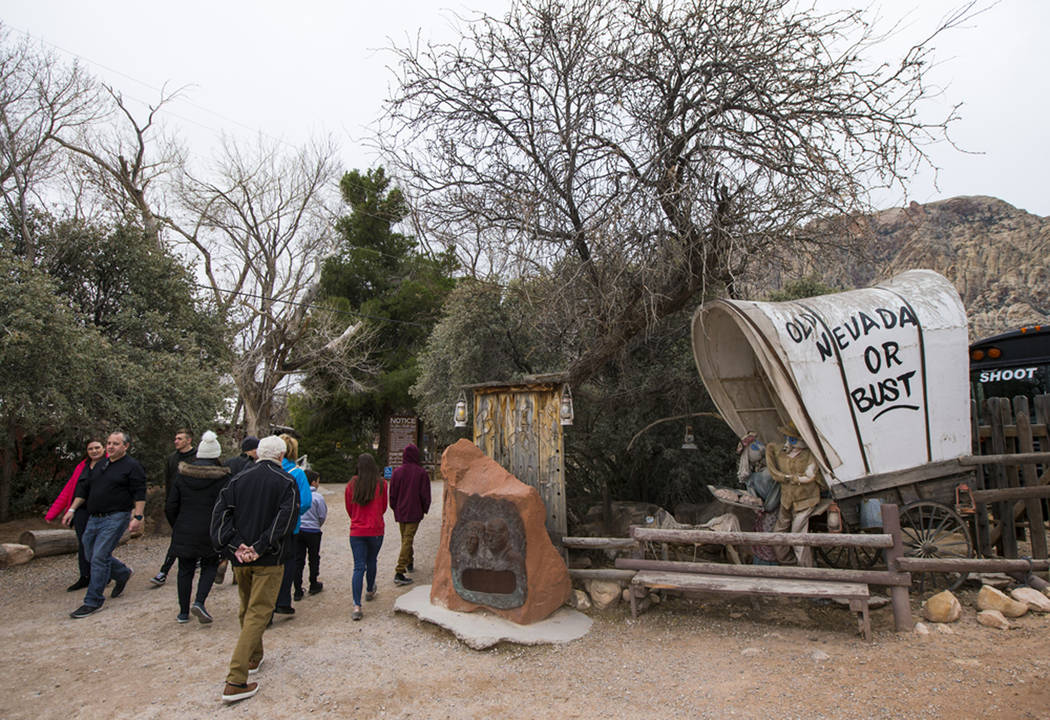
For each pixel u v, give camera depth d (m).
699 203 6.55
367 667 4.46
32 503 10.59
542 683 4.13
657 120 6.86
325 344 21.17
